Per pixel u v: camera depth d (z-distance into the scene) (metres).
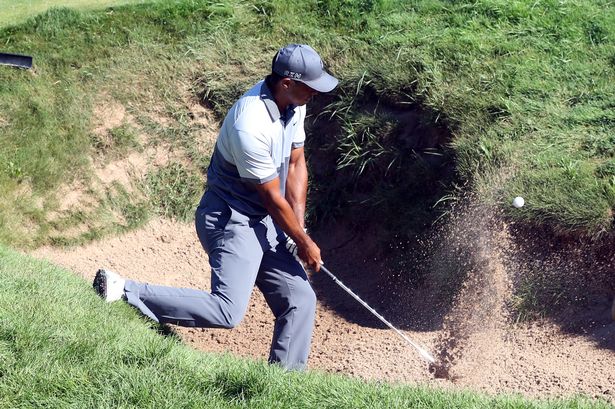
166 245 11.81
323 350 9.58
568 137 10.62
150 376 6.02
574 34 12.34
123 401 5.77
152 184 12.18
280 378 6.21
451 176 10.84
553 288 9.30
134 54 12.91
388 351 9.36
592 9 12.83
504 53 12.09
